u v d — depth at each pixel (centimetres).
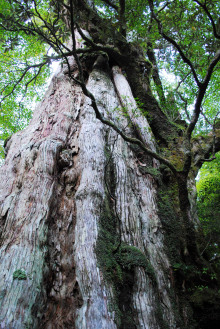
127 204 455
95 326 270
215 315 383
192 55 600
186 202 451
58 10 397
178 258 443
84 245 346
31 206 391
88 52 822
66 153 503
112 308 295
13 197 415
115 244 383
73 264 353
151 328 315
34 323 281
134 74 817
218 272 459
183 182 448
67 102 670
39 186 420
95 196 413
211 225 585
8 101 1128
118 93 739
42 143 497
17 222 370
